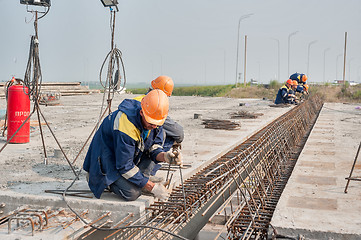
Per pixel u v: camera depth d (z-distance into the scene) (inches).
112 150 166.2
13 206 173.8
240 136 381.4
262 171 251.1
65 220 155.6
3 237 139.6
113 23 225.1
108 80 227.5
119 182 164.2
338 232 149.9
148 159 181.6
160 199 181.9
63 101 873.5
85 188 187.0
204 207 221.0
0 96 853.2
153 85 220.7
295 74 901.2
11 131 318.0
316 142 370.6
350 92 1657.2
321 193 202.2
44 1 227.8
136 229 162.2
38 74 235.9
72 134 379.6
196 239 243.9
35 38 233.5
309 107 728.3
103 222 163.2
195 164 249.6
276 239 156.6
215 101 1016.2
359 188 211.6
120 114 161.0
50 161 252.8
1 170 225.6
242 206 188.4
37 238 138.8
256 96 1782.7
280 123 385.1
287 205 182.7
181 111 688.4
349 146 348.2
